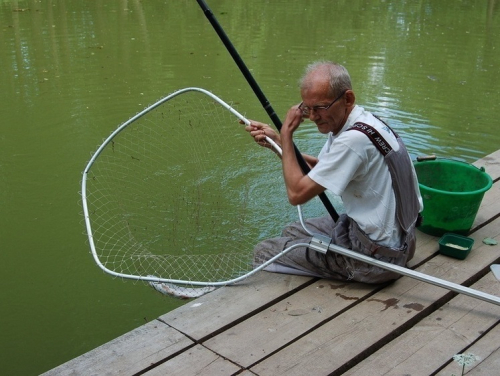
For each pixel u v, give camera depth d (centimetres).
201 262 332
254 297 242
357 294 244
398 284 251
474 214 282
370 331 223
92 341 305
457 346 216
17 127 540
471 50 778
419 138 517
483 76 674
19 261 366
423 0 1119
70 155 489
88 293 340
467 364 201
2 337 307
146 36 826
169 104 577
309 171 246
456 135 523
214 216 404
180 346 215
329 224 267
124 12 967
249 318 231
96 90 622
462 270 262
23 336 309
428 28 896
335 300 241
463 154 489
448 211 277
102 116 559
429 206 281
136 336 220
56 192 438
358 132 218
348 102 222
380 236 234
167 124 533
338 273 249
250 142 507
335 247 239
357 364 209
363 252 239
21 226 399
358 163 219
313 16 964
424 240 286
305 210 414
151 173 457
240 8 1013
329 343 217
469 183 298
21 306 330
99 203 420
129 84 638
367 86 639
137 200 421
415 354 213
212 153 489
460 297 245
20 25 880
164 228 388
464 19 962
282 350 214
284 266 258
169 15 948
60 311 327
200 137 509
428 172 304
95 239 380
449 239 280
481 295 226
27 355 295
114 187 439
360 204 233
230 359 210
